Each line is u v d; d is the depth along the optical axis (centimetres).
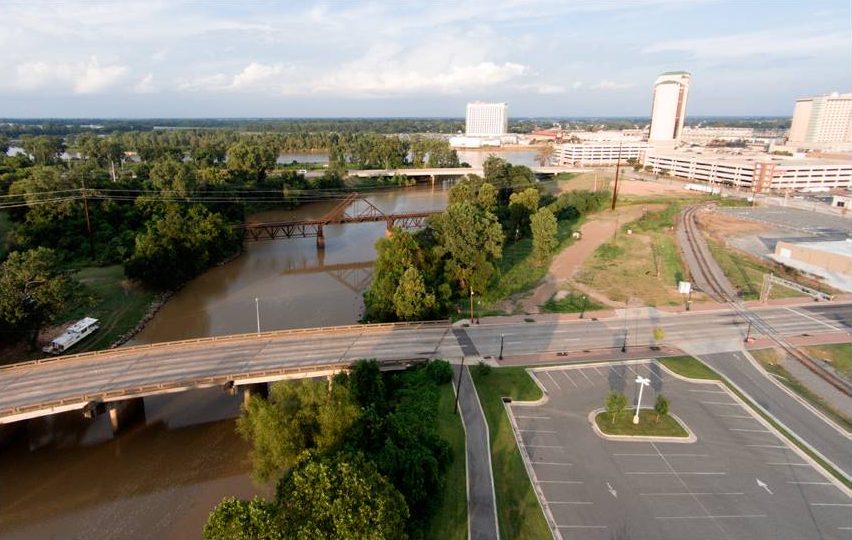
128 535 6078
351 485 4688
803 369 9256
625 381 8762
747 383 8769
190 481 6944
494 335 10288
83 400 7312
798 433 7469
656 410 7569
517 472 6575
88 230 15050
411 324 10462
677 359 9531
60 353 9919
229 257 16788
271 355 8912
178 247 14088
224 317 12144
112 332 11019
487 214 13300
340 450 5612
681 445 7138
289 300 13312
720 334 10569
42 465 7162
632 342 10188
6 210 15438
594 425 7550
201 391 8925
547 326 10806
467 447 7006
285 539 4309
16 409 7038
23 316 9362
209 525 4594
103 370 8256
